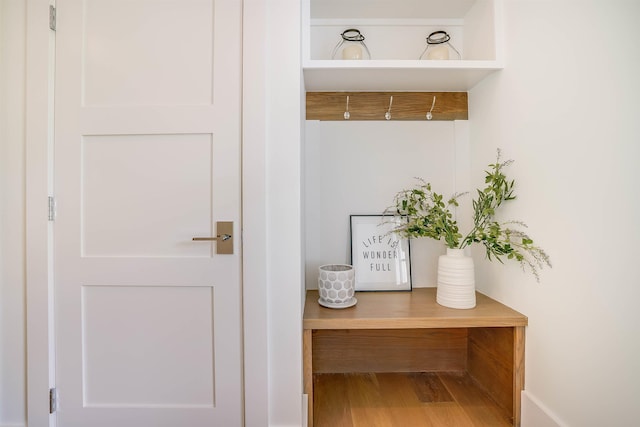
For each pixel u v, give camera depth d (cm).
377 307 154
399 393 165
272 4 131
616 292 98
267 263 131
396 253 185
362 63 152
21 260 133
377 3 173
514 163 146
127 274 133
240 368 131
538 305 132
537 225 132
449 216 165
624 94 96
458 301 151
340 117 186
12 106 133
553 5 122
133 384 134
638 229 92
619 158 97
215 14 132
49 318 133
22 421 133
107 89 134
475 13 173
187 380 133
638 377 92
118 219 134
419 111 187
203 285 132
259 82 130
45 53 132
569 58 115
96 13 134
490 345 161
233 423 132
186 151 133
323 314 145
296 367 131
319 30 186
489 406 154
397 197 187
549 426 124
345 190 187
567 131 116
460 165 186
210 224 132
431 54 174
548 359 127
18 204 133
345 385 173
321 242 187
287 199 131
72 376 134
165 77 133
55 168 133
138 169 133
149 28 134
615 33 99
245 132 130
